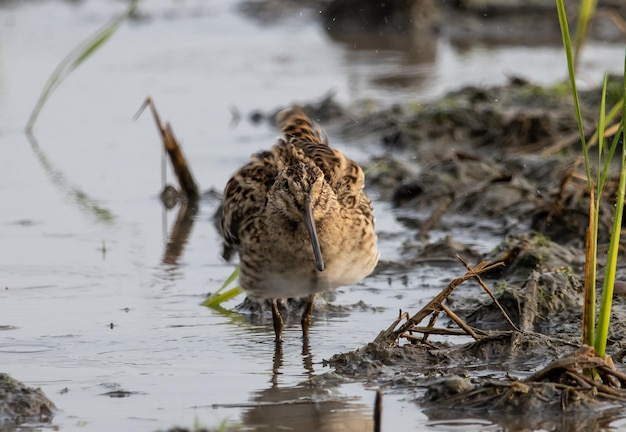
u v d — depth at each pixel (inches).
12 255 533.0
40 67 956.6
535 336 397.4
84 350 406.3
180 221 599.5
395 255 530.6
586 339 354.9
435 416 337.4
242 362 395.2
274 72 947.3
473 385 351.3
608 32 1046.4
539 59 956.6
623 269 476.7
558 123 693.3
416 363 385.4
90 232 575.8
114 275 504.1
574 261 485.1
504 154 670.5
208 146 749.9
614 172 593.0
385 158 677.9
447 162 637.3
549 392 342.6
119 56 1021.8
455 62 965.2
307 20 1199.6
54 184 666.2
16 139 760.3
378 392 310.2
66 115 821.2
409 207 613.0
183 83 914.7
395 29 1124.5
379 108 803.4
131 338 420.5
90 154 729.6
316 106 814.5
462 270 504.4
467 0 1143.6
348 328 434.0
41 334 423.5
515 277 480.1
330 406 348.2
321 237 406.0
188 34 1127.0
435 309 400.5
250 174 434.6
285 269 408.8
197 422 330.0
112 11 1235.9
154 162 714.2
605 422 328.8
